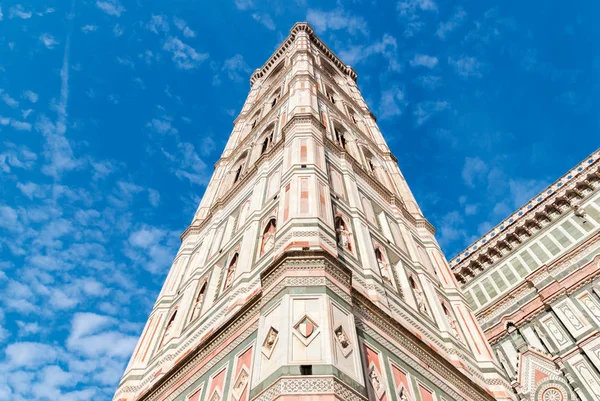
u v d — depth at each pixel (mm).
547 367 23266
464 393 15055
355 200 20188
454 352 17031
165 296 21625
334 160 22500
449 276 23062
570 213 29953
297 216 15633
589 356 21969
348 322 11703
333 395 9141
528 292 27906
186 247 24984
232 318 14266
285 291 11945
